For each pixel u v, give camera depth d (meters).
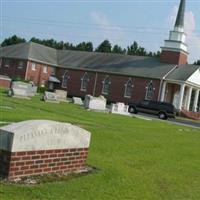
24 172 9.65
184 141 23.52
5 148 9.37
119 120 32.94
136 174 11.89
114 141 17.92
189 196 10.52
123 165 12.91
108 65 77.75
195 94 72.62
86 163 12.08
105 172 11.35
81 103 52.56
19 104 33.84
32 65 81.00
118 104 45.16
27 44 84.75
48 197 8.68
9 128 9.48
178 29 72.94
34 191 8.88
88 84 78.31
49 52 86.81
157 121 41.75
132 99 72.12
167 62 73.44
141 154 15.72
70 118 27.92
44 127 9.88
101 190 9.70
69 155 10.76
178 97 70.00
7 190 8.68
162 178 11.97
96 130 20.83
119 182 10.62
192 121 58.47
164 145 19.64
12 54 83.00
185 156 17.19
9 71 82.62
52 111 32.16
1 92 49.28
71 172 10.86
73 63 82.50
